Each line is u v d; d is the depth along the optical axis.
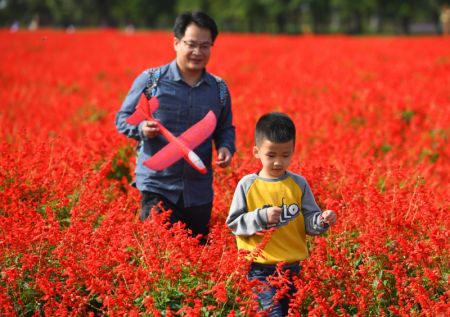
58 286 9.20
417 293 9.21
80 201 11.56
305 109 21.95
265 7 139.88
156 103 10.94
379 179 14.19
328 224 9.22
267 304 9.04
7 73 37.72
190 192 11.32
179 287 9.22
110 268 9.66
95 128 17.83
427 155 18.17
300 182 9.57
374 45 54.31
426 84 28.66
